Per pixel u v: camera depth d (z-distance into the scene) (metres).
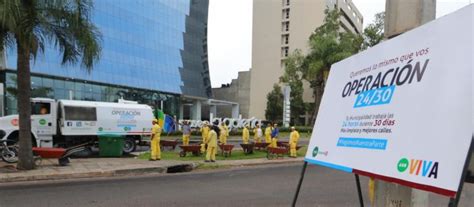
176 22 66.00
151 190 9.80
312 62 53.16
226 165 15.94
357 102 3.15
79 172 12.55
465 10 2.21
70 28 12.81
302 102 64.44
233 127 43.78
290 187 10.29
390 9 3.66
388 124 2.63
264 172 13.95
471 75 2.06
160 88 59.53
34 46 12.28
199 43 72.12
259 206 7.81
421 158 2.24
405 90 2.57
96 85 48.56
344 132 3.21
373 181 3.54
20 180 11.45
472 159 2.18
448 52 2.28
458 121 2.06
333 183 10.95
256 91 83.44
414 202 3.14
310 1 78.69
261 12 84.62
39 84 41.00
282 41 81.88
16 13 11.18
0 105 23.86
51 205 7.95
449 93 2.18
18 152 13.29
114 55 52.06
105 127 20.80
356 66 3.38
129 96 53.66
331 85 3.79
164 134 36.59
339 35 54.44
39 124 19.25
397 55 2.78
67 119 19.78
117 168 13.70
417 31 2.61
